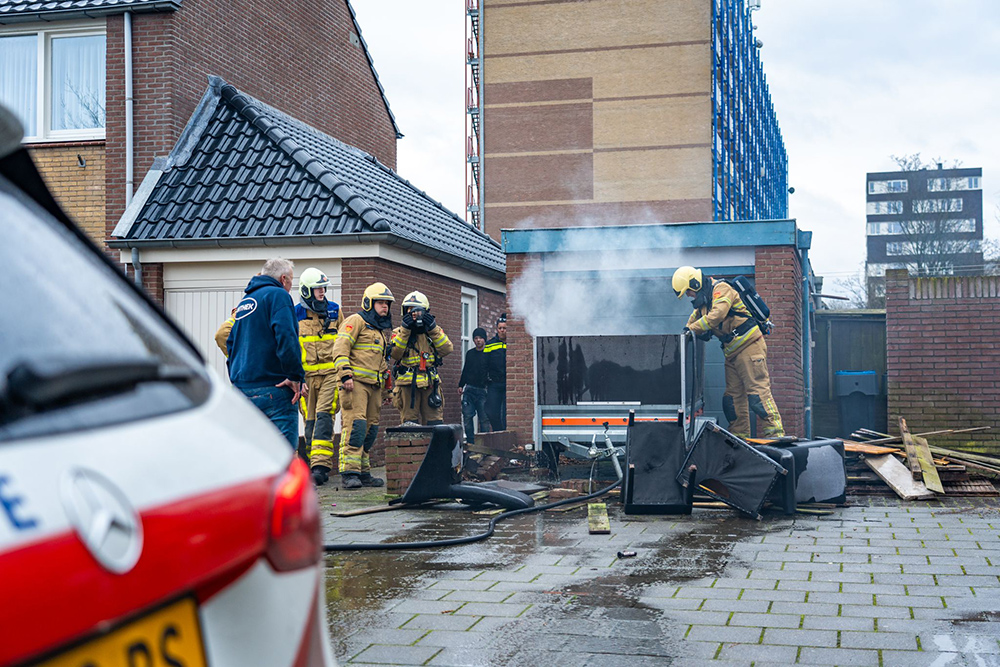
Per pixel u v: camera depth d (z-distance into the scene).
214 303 13.18
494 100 41.75
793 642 4.15
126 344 1.73
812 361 16.53
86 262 1.87
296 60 17.77
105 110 14.38
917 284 12.51
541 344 10.27
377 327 10.26
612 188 40.41
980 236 63.19
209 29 15.09
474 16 43.09
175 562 1.45
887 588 5.14
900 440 10.59
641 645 4.14
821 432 16.27
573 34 41.12
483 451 10.84
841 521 7.54
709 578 5.45
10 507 1.22
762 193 48.53
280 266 7.58
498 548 6.49
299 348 7.32
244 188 13.66
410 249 13.70
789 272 12.62
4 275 1.59
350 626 4.48
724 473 7.85
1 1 14.82
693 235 12.89
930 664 3.81
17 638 1.18
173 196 13.66
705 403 13.20
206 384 1.88
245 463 1.72
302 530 1.79
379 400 10.42
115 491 1.38
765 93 50.94
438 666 3.88
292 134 15.57
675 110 39.94
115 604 1.33
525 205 41.28
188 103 14.56
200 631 1.55
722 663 3.87
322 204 13.20
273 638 1.68
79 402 1.48
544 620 4.56
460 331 16.48
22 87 15.01
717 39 39.88
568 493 9.02
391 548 6.43
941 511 8.02
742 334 11.10
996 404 12.23
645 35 40.44
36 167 1.95
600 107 40.78
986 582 5.26
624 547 6.49
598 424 10.14
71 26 14.68
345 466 9.98
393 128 22.30
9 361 1.43
